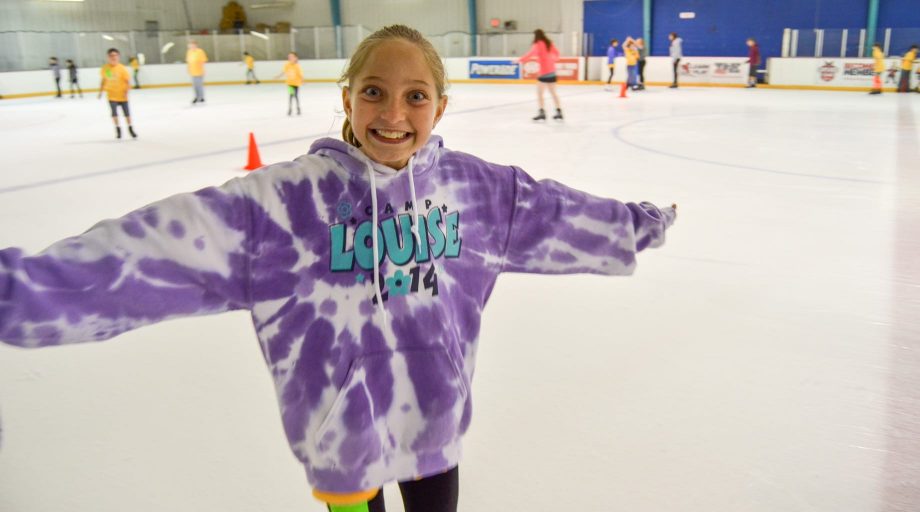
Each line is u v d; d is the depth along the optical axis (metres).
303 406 1.13
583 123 11.23
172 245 1.02
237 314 3.46
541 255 1.35
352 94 1.15
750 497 1.96
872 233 4.73
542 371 2.76
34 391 2.65
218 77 23.97
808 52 19.27
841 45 18.78
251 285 1.11
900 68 17.03
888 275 3.88
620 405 2.48
